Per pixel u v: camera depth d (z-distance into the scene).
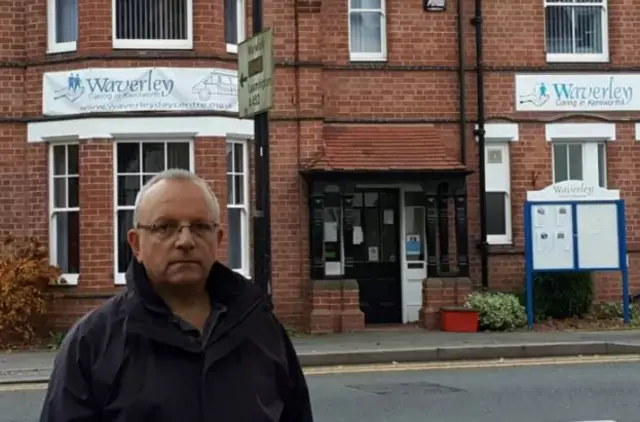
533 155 16.92
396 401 9.58
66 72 15.06
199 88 15.03
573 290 16.08
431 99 16.70
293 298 15.85
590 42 17.23
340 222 16.06
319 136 15.98
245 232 15.66
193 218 3.28
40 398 10.26
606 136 17.09
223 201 15.14
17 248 14.66
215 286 3.33
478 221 16.72
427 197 15.73
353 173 15.43
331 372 11.83
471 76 16.81
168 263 3.25
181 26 15.22
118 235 15.01
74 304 14.83
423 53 16.70
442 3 16.70
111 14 14.93
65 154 15.34
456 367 12.17
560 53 17.14
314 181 15.49
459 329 15.26
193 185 3.33
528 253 15.41
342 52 16.47
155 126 14.91
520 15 16.94
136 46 14.99
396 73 16.61
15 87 15.35
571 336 14.25
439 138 16.52
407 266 16.50
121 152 15.09
